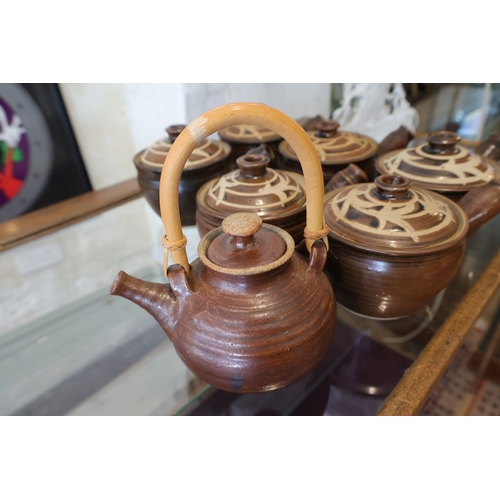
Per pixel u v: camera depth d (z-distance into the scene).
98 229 1.12
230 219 0.46
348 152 0.82
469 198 0.63
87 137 1.16
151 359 0.75
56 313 0.89
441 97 1.71
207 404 0.64
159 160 0.78
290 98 1.22
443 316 0.71
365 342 0.72
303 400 0.64
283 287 0.46
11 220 1.06
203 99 1.00
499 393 1.17
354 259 0.54
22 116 1.00
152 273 0.96
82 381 0.73
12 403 0.70
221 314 0.45
